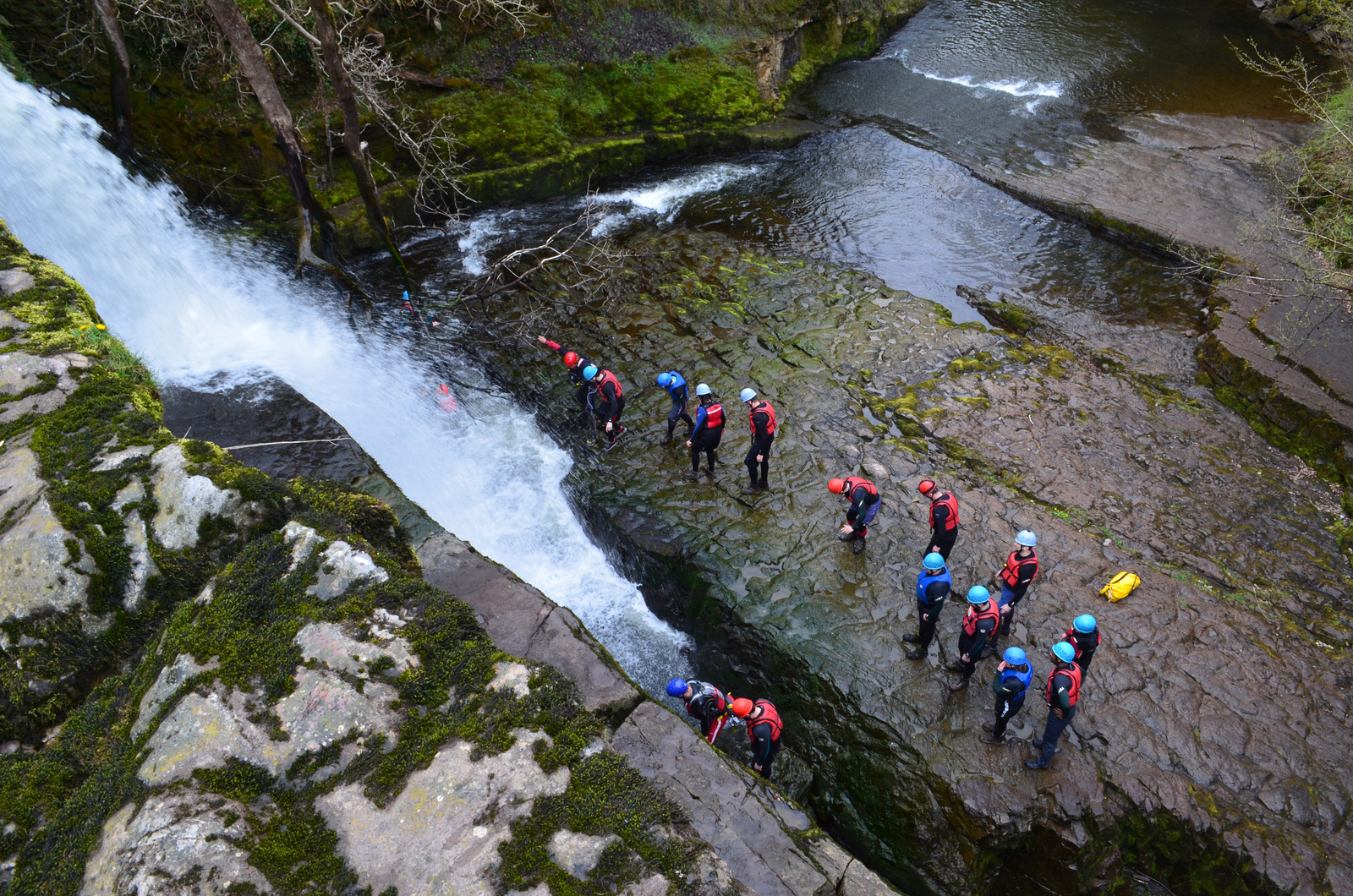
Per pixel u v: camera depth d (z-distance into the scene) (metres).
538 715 4.55
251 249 13.06
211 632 4.78
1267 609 8.87
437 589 5.25
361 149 11.63
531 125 16.47
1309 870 6.62
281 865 3.82
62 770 4.48
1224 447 11.19
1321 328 12.38
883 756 7.60
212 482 5.58
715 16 19.28
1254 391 11.67
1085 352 13.15
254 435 8.77
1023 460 10.76
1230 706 7.79
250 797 4.09
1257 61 22.27
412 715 4.50
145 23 12.48
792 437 11.12
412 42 15.23
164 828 3.83
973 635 7.55
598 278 14.46
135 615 5.25
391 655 4.72
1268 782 7.19
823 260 15.38
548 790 4.21
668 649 9.65
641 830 4.10
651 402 11.79
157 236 11.92
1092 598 8.82
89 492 5.56
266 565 5.16
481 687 4.68
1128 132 19.34
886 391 12.01
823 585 9.08
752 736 7.07
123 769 4.25
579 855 3.96
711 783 5.66
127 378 6.93
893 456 10.73
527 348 12.80
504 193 16.41
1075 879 7.05
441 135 15.32
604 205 16.69
